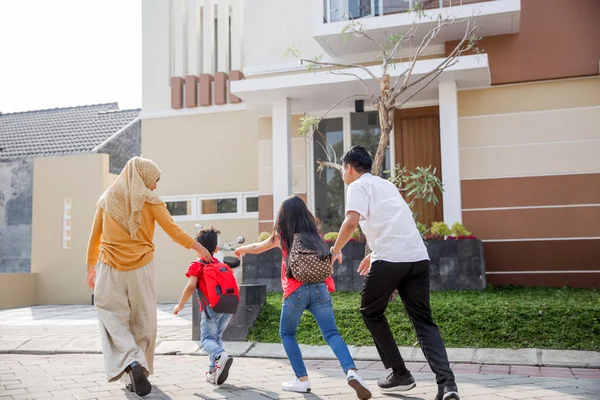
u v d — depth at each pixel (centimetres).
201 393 454
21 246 1466
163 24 1375
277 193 1042
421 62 937
